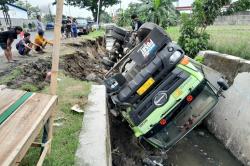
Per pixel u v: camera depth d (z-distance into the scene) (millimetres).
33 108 3025
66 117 5203
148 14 16812
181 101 6086
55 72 3447
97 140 4281
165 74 6238
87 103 5867
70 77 8266
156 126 6102
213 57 9328
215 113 8664
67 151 3953
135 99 6297
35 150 3840
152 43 6242
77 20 30875
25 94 3463
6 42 9719
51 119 3443
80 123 4934
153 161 6523
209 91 6340
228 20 21484
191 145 8023
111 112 6980
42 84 7156
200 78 6133
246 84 7449
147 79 6211
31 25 38562
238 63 8016
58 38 3342
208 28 17516
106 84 6922
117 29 9766
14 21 40875
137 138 6863
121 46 9852
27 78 7371
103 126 4797
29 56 11055
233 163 7168
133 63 7066
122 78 6746
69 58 10484
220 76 7633
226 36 12430
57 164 3602
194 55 11008
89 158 3793
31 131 2514
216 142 8273
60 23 3289
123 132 7262
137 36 7426
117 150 6578
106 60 10539
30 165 3531
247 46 9633
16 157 2152
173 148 7758
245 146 6918
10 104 3100
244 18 20906
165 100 6070
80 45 14336
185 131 6387
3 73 7840
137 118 6141
